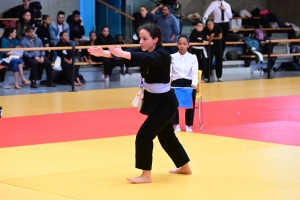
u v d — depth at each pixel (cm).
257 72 2575
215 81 2241
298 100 1706
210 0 2933
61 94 1816
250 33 2750
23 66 1991
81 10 2503
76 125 1267
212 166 887
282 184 777
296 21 2958
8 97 1725
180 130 1215
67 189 747
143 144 772
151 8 2341
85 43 2192
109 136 1145
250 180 799
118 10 2333
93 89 1958
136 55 727
